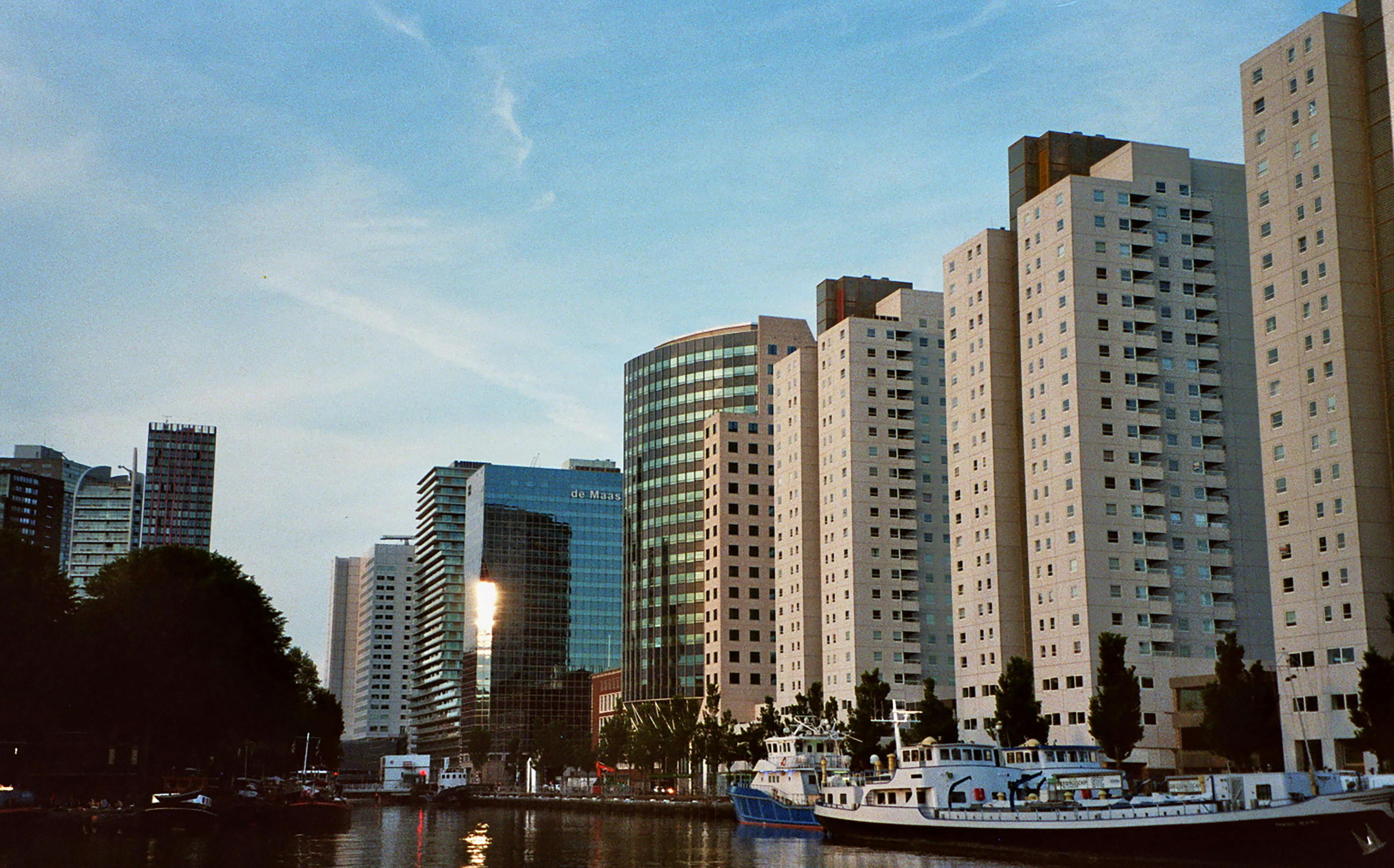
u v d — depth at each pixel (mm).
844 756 164375
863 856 113500
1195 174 185375
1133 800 100625
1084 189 178750
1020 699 151875
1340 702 133000
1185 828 91938
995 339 195625
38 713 141750
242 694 166500
